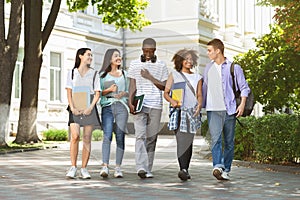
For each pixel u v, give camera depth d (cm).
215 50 846
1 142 1542
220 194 729
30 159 1251
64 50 2530
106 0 1914
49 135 2077
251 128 1120
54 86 2495
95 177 890
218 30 3048
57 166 1086
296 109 1395
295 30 1009
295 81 1311
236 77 851
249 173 973
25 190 757
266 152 1073
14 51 1577
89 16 2684
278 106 1367
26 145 1625
